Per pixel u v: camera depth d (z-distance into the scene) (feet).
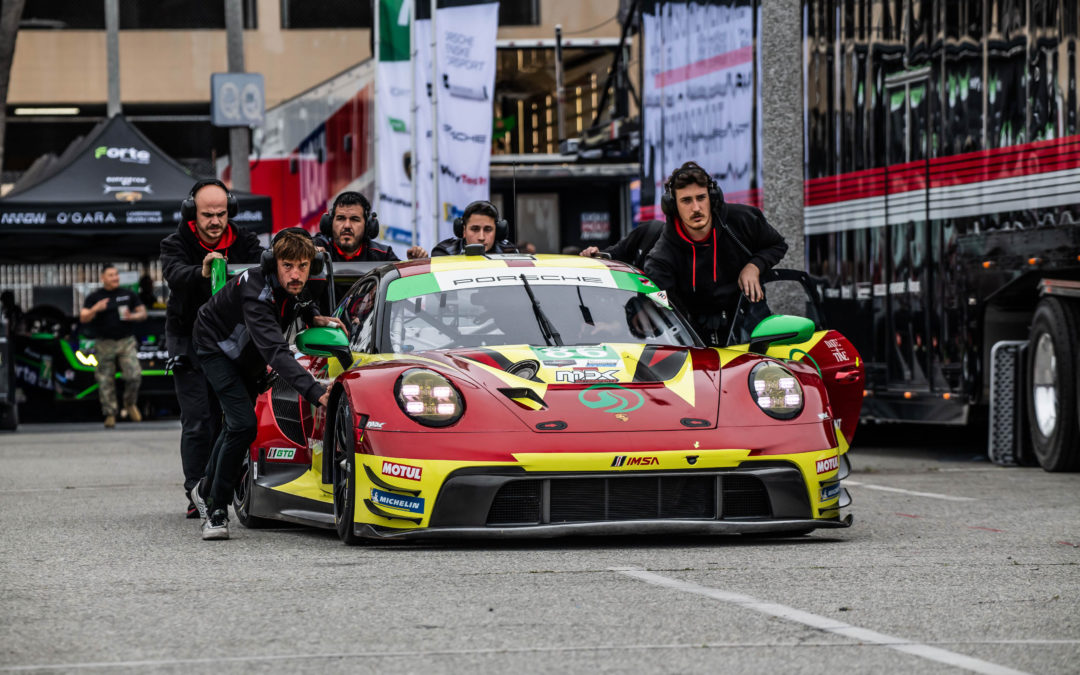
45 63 216.54
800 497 46.98
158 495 71.10
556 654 31.17
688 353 50.93
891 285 89.15
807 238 96.63
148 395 152.56
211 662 30.89
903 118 88.02
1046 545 48.21
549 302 53.98
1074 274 77.00
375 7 146.92
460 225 70.13
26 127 216.95
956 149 83.87
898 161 88.38
